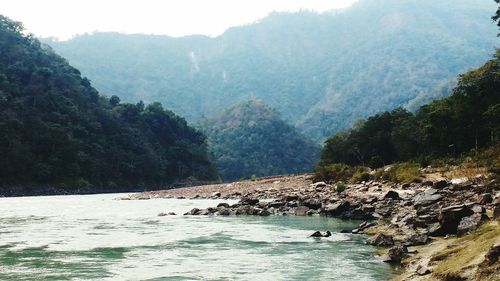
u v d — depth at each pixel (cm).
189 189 8175
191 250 1897
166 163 17112
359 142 10262
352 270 1430
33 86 14175
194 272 1446
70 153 13125
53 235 2431
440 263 1173
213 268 1509
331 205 3366
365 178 5612
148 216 3659
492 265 938
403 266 1438
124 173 15150
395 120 10262
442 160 6512
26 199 7906
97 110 16050
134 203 5575
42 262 1641
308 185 6006
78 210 4494
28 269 1513
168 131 18562
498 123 6888
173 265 1567
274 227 2677
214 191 6981
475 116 7506
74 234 2469
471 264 999
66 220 3359
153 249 1931
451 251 1230
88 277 1382
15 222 3219
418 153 8688
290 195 4231
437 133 7850
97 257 1741
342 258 1641
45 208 4900
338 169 6619
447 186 3306
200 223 2977
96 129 15150
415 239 1747
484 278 922
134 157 15700
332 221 2939
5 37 16588
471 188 2980
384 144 10062
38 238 2309
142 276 1393
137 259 1694
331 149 10794
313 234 2248
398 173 5134
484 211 1886
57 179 12638
